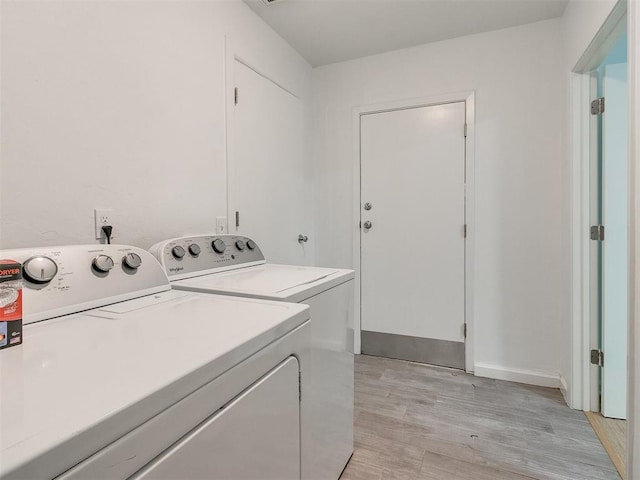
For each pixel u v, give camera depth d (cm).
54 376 51
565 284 207
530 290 227
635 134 112
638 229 111
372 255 273
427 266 256
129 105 133
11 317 63
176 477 52
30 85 103
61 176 112
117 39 129
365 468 147
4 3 97
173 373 52
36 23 104
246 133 203
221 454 61
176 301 100
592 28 159
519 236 229
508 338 233
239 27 195
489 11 210
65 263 89
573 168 193
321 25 225
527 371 228
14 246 100
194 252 139
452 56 244
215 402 60
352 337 155
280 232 240
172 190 153
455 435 170
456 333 249
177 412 52
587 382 192
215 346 64
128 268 105
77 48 116
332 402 133
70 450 38
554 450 158
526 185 227
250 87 206
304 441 95
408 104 257
